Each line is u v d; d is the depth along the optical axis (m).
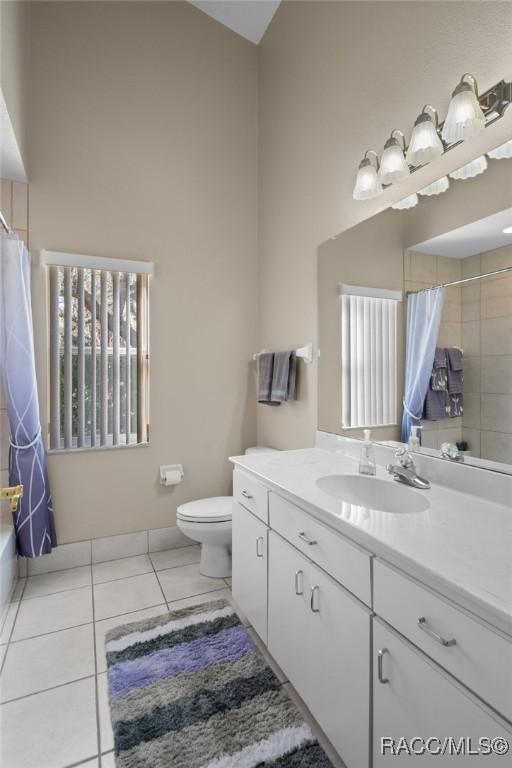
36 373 2.29
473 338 1.30
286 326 2.51
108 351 2.50
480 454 1.28
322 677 1.19
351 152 1.91
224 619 1.88
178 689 1.45
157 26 2.61
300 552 1.33
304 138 2.30
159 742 1.25
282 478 1.51
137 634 1.76
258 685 1.47
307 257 2.29
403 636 0.90
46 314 2.30
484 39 1.26
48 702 1.41
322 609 1.19
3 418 2.17
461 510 1.15
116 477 2.50
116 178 2.48
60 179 2.33
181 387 2.68
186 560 2.50
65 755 1.22
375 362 1.74
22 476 2.14
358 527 1.02
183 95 2.68
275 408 2.64
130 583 2.21
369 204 1.80
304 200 2.31
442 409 1.41
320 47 2.14
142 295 2.58
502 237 1.21
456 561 0.83
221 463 2.80
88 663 1.60
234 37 2.87
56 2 2.33
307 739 1.25
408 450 1.55
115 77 2.48
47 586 2.18
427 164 1.49
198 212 2.72
